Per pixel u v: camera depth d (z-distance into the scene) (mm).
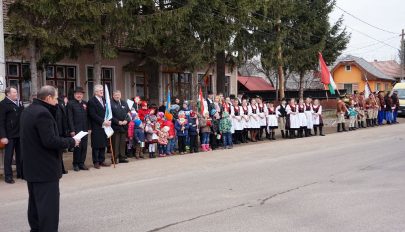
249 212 6953
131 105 13422
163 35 18031
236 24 20453
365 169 10625
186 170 10961
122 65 23688
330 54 36344
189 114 14586
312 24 32531
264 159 12625
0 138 9695
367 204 7344
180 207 7312
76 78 21688
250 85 42375
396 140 16797
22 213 7215
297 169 10797
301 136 19609
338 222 6352
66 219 6734
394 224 6230
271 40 24297
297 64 31953
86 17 15281
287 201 7613
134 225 6367
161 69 23594
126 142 13406
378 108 25016
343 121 21984
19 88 19188
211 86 30109
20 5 14398
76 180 9805
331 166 11141
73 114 10992
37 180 5520
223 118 15547
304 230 6004
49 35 14758
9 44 15062
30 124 5496
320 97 39031
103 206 7473
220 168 11188
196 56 19219
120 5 16234
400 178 9508
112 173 10680
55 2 14336
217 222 6430
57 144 5496
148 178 9953
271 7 23016
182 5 18641
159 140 13570
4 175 10000
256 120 17688
